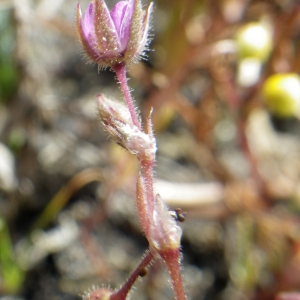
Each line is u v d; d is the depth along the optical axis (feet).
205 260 0.24
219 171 0.25
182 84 0.27
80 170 0.26
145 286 0.23
